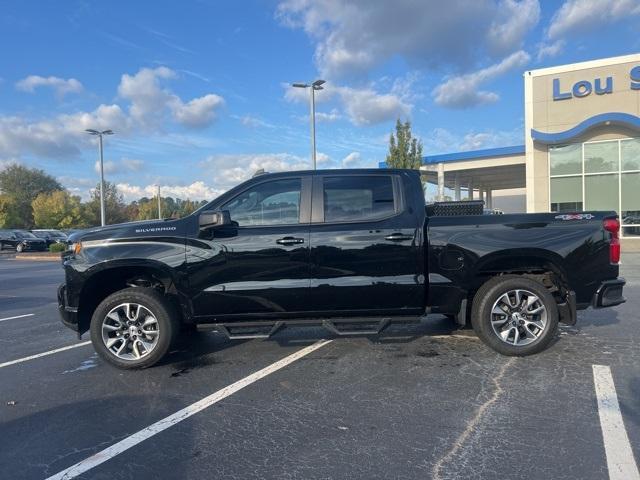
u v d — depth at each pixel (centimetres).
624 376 472
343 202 540
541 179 2427
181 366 544
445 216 543
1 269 2122
